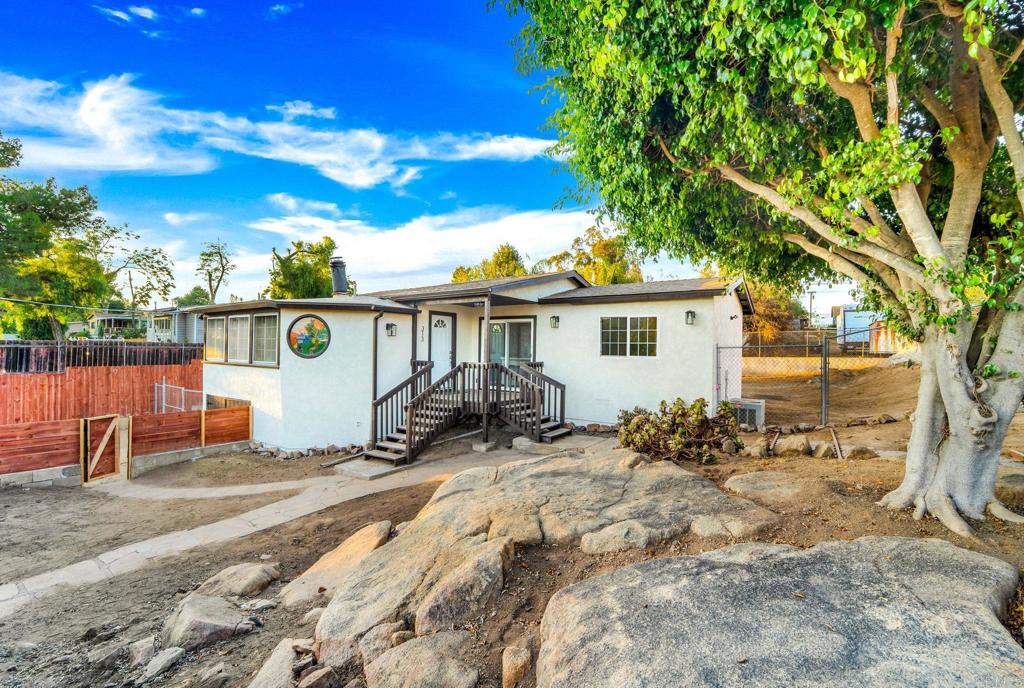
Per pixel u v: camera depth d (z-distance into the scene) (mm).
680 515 3717
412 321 11906
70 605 4410
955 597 2297
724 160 4066
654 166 4613
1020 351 3111
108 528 6605
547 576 3248
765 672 1884
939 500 3285
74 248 25516
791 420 10523
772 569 2715
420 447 9508
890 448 6531
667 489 4355
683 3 3191
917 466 3496
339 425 10836
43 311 24281
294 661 2840
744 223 5121
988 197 4230
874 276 4074
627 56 3594
